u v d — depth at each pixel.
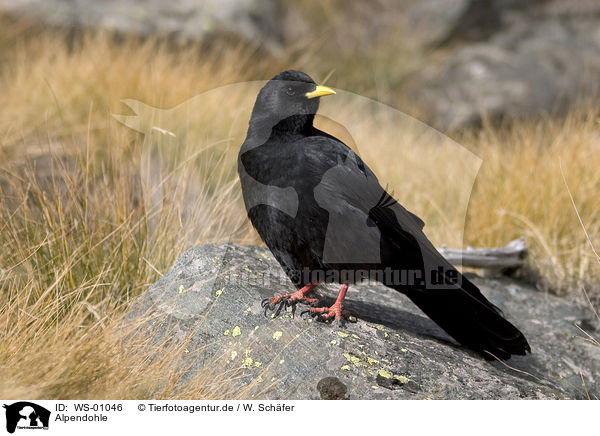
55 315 6.87
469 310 6.95
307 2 23.62
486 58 22.14
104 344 6.19
